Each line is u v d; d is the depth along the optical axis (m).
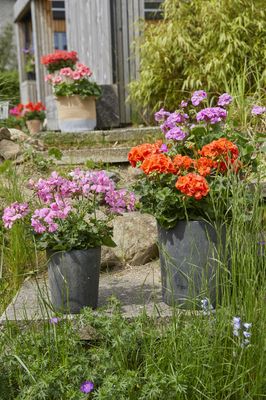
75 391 2.39
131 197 3.18
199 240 2.95
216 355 2.46
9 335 2.77
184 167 2.98
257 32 5.98
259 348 2.47
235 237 2.68
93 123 6.51
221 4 5.93
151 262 3.96
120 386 2.35
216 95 6.08
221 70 5.70
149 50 6.35
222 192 2.92
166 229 3.02
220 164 3.02
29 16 13.35
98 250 3.06
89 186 3.06
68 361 2.55
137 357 2.66
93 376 2.49
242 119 4.83
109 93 6.94
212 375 2.44
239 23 5.81
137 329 2.66
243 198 2.80
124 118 7.11
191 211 2.97
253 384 2.42
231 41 5.89
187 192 2.81
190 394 2.43
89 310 2.80
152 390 2.31
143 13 6.97
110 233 3.10
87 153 5.37
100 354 2.58
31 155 5.23
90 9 7.60
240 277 2.60
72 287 3.01
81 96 6.34
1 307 3.49
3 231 4.12
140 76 6.66
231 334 2.54
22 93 13.28
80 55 8.39
